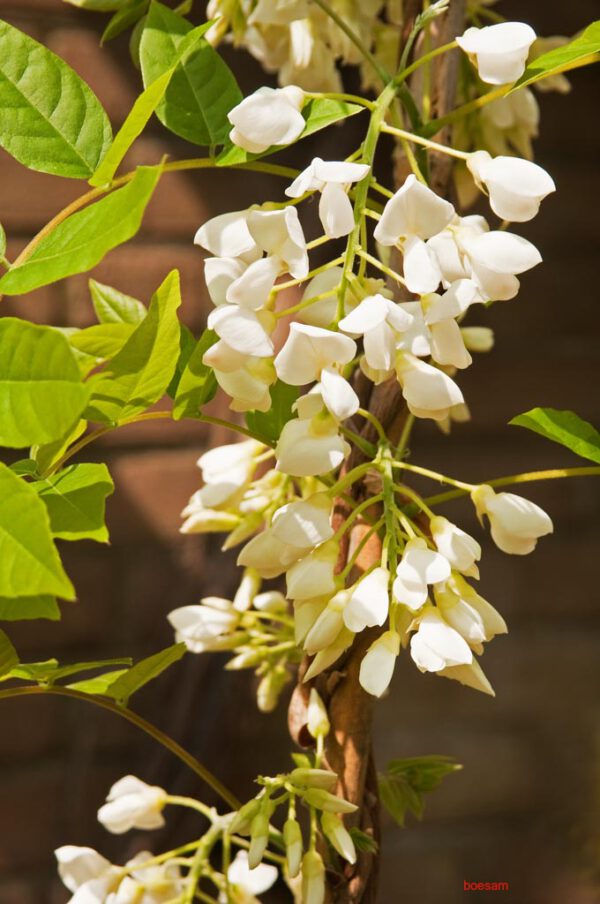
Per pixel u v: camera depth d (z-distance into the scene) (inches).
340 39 35.1
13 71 30.2
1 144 30.1
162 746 52.6
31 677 31.4
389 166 49.0
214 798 52.6
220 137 31.2
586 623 68.4
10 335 26.8
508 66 29.5
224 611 34.9
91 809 57.1
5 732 56.7
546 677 67.5
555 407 65.6
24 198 53.4
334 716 31.9
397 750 65.1
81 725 57.5
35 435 27.0
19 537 26.3
